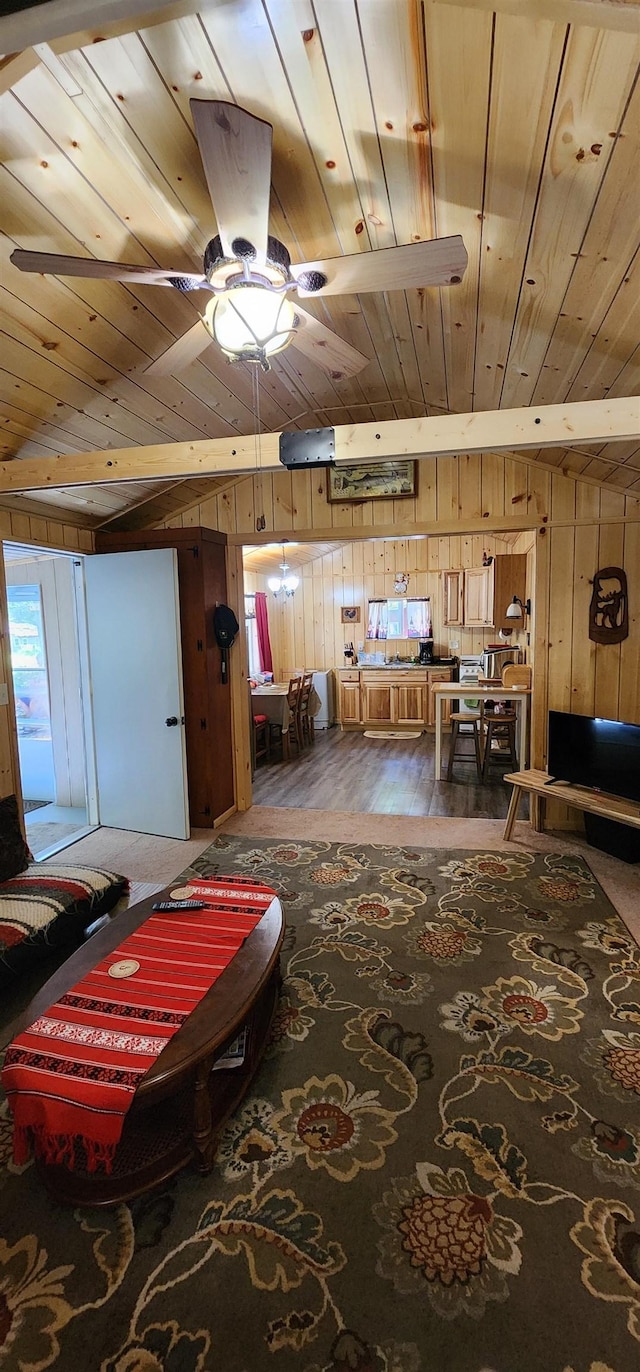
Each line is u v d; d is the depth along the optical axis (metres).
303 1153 1.64
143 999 1.69
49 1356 1.20
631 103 1.29
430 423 2.37
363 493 4.33
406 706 8.24
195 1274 1.34
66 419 3.06
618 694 4.04
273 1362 1.17
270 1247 1.39
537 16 1.08
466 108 1.42
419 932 2.78
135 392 3.04
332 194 1.83
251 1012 1.94
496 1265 1.34
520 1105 1.78
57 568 4.84
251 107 1.53
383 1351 1.19
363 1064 1.96
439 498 4.22
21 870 2.82
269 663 8.48
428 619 8.45
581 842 3.90
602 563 3.97
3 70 1.36
